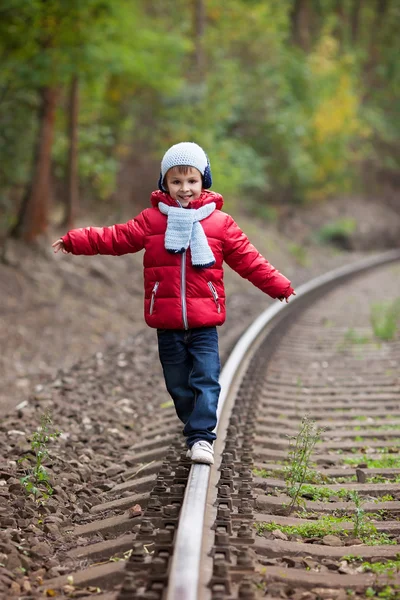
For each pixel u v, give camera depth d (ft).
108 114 61.31
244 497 13.71
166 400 24.18
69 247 14.08
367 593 10.54
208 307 14.08
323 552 12.12
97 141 55.98
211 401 14.23
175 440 17.62
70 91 48.88
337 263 79.87
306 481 16.21
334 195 102.32
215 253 14.06
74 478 16.02
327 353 31.45
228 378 22.13
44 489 14.87
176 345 14.47
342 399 23.59
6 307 36.76
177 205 14.06
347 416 21.83
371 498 15.20
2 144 50.11
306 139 90.68
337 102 94.32
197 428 14.17
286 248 77.71
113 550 12.08
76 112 49.14
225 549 11.03
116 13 44.55
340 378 26.71
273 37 87.25
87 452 18.22
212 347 14.48
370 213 100.99
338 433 20.03
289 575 11.00
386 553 12.05
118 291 44.65
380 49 127.85
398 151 120.57
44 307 38.34
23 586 10.97
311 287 54.34
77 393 24.04
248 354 28.48
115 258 49.06
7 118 49.98
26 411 21.26
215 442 16.57
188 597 9.21
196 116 68.80
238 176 71.87
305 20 105.60
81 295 41.52
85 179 58.80
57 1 39.11
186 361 14.73
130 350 31.91
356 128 102.42
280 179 89.20
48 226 45.80
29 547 12.28
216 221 14.17
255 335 31.71
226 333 36.09
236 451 16.66
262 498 14.51
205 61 76.02
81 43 42.11
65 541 12.93
